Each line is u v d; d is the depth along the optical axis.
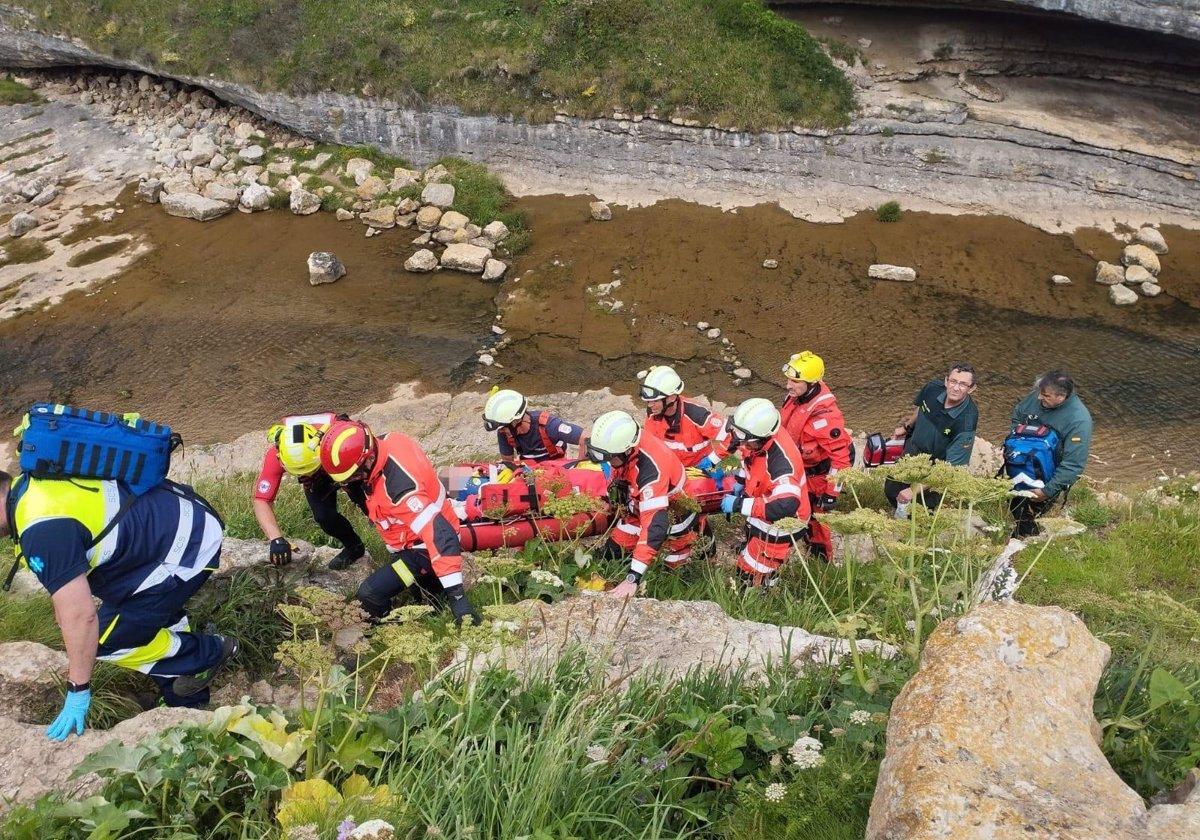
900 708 2.80
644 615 4.42
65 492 3.38
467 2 19.23
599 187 18.23
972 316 14.64
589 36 18.33
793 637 4.18
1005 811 2.35
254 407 13.08
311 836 2.54
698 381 13.43
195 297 15.54
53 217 17.75
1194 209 16.69
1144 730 3.08
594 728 3.18
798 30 18.19
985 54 18.69
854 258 16.17
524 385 13.43
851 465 6.35
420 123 18.66
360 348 14.30
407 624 3.36
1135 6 16.39
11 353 14.29
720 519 7.17
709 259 16.25
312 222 17.67
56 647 4.32
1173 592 6.30
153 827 2.83
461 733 3.23
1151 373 13.32
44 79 21.81
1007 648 2.87
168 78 20.55
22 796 3.07
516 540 5.57
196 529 3.74
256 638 4.43
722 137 17.84
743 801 3.09
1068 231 16.66
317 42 19.02
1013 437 6.79
